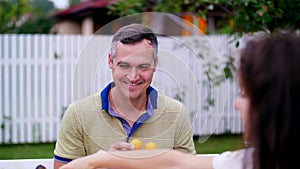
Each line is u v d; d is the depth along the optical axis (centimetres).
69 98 784
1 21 1379
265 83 142
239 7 498
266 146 145
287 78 141
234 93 716
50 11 1580
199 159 175
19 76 770
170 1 587
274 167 146
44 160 294
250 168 154
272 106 141
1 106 767
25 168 292
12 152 719
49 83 778
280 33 160
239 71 152
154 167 181
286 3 474
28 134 779
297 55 142
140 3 596
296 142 142
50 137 784
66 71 781
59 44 775
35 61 772
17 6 1450
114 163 188
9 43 763
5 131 772
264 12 456
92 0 1216
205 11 551
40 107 779
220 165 167
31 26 1380
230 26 564
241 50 153
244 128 156
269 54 144
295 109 141
